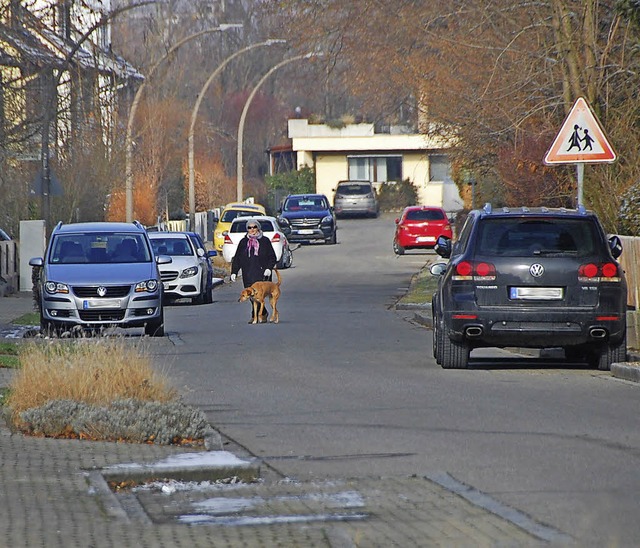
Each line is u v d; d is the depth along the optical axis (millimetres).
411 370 52688
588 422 37875
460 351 52531
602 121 79188
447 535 23906
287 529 24375
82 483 28141
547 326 50125
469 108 93312
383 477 29766
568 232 50938
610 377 49688
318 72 100125
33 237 113500
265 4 95812
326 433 36438
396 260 158625
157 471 29656
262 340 67688
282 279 129750
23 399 37375
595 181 79188
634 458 32000
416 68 94875
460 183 151750
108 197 142750
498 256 50500
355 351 61344
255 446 34375
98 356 39531
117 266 71688
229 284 130625
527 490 28125
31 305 94625
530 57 84125
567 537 23766
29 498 26547
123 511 25609
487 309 50312
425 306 91688
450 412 40219
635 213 75938
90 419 34344
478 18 88000
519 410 40531
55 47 81938
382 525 24750
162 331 71438
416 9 90062
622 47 79375
